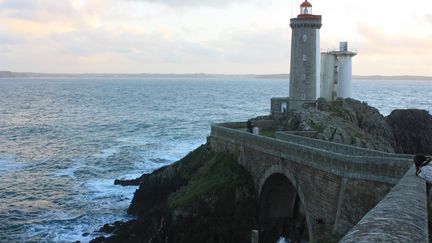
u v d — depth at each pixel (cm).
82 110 15375
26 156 7344
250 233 3631
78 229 4209
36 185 5622
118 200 5019
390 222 831
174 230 3588
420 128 6731
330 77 7038
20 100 19725
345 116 5556
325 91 7056
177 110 15400
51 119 12638
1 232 4116
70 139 9050
